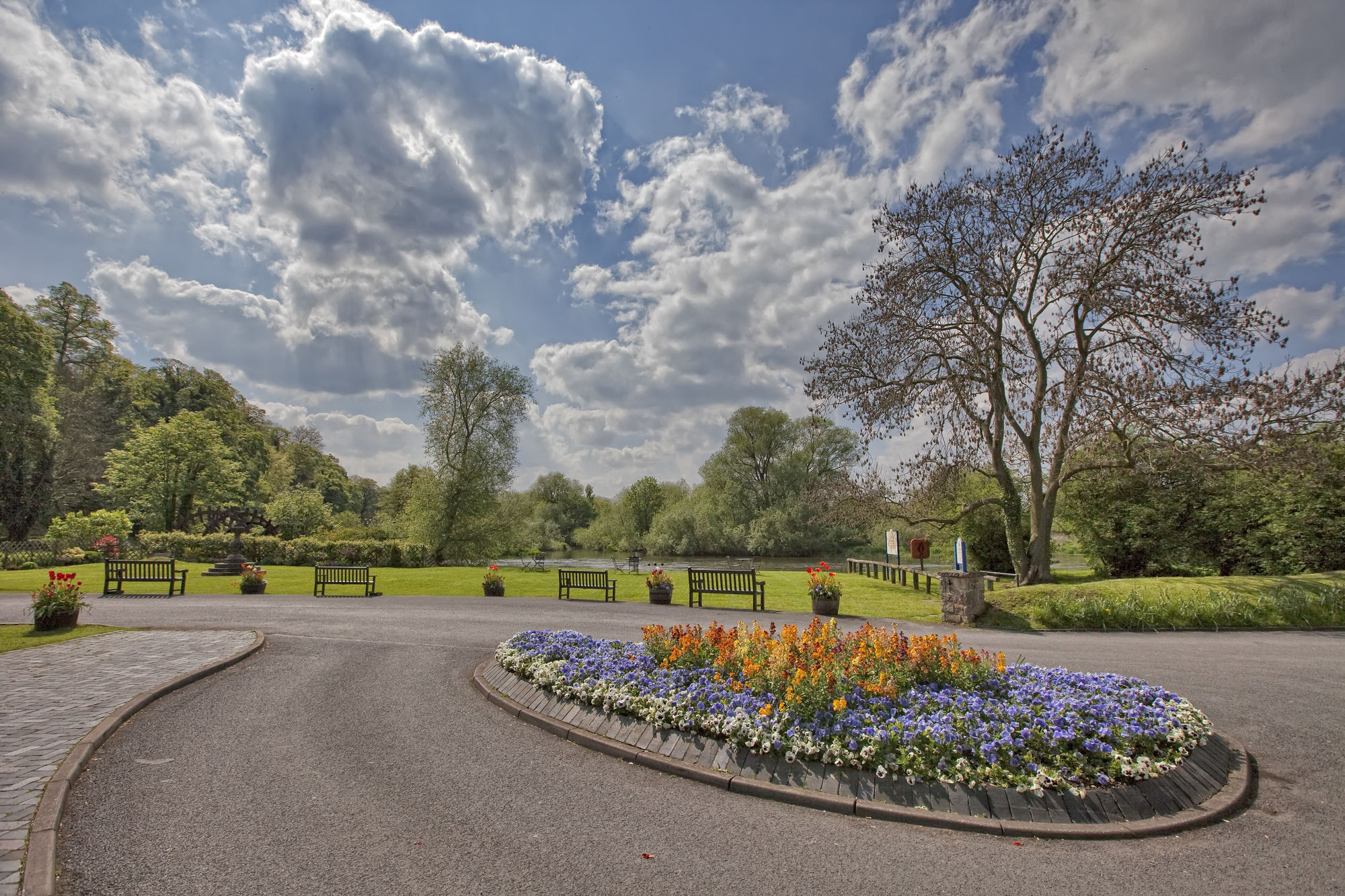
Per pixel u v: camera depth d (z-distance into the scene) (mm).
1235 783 5133
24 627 12562
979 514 26203
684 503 53656
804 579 25062
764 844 4273
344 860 4012
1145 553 20828
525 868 3943
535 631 9758
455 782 5344
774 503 49531
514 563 41938
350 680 8820
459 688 8430
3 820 4305
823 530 46500
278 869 3895
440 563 37656
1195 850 4172
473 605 17516
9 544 29922
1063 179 18141
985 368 19609
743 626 7754
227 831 4387
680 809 4836
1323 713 6980
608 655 7930
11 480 35500
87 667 9070
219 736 6430
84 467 43625
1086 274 17484
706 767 5441
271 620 14430
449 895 3625
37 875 3617
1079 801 4562
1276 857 4078
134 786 5156
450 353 38906
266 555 34156
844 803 4766
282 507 42625
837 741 5133
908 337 19922
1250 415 16156
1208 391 16141
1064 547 26875
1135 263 17594
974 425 20922
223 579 24875
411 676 9102
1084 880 3814
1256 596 13266
